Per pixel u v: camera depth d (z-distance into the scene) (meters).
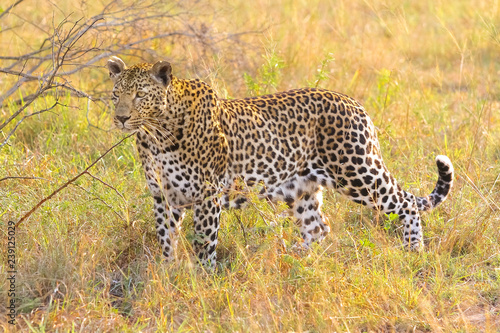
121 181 11.51
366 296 8.70
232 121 9.57
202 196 9.36
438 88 18.59
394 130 14.23
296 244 10.07
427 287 9.40
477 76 18.59
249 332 7.81
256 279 8.80
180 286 9.00
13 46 18.30
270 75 13.73
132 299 8.93
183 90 9.09
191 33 16.20
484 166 12.73
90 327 8.09
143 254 9.88
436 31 23.36
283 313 8.24
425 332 8.27
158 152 9.20
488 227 10.68
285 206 9.94
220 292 8.66
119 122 8.77
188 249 9.73
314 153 10.19
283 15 22.11
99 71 16.66
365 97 16.73
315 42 20.00
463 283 9.44
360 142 9.98
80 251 9.23
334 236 9.79
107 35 15.95
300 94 10.13
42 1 20.00
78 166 12.56
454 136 14.55
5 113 14.46
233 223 10.48
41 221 10.12
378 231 10.61
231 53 16.64
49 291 8.73
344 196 10.36
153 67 8.78
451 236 10.28
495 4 20.95
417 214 10.47
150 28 16.00
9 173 11.59
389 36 21.75
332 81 17.50
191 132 9.11
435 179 12.51
